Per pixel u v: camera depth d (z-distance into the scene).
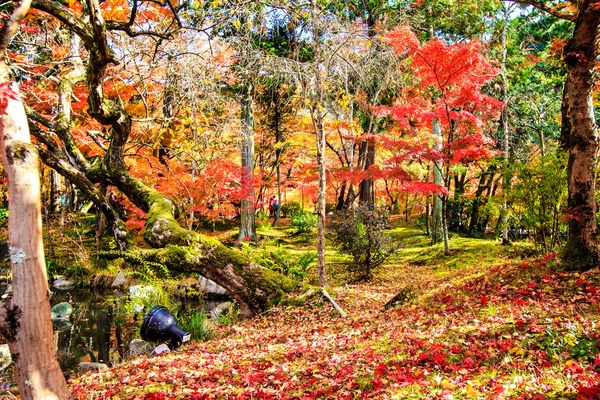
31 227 2.89
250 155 16.34
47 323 2.93
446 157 11.16
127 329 9.02
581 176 5.72
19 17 2.96
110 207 8.17
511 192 8.02
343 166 17.69
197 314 8.55
